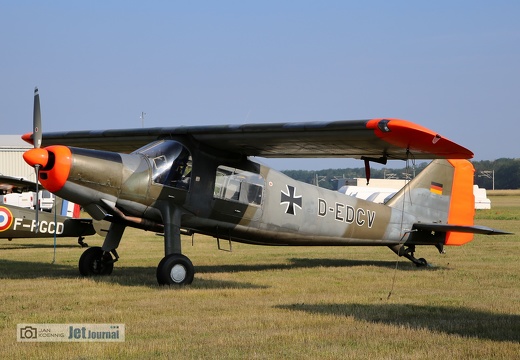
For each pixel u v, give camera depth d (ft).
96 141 82.23
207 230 74.90
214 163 73.26
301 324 46.19
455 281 72.02
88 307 52.90
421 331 43.62
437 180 92.89
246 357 37.11
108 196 66.08
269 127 66.64
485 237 146.82
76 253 107.34
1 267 84.02
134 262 94.22
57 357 37.19
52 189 64.03
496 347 38.93
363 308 53.06
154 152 69.56
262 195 77.66
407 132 59.62
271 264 91.91
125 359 36.94
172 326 45.39
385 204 90.22
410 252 90.48
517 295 61.41
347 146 69.36
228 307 53.16
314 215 82.94
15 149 313.73
